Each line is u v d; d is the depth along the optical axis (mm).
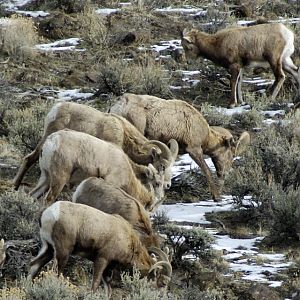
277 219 46125
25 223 42000
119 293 38875
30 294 35469
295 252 44438
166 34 81500
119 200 41406
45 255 38062
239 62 68625
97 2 88562
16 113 62562
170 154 48938
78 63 75312
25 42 75812
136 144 49469
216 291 38625
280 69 68688
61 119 49375
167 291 39094
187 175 54844
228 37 68688
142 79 69438
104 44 78625
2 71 71875
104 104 67000
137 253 39125
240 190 50469
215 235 46938
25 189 50844
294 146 54219
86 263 41375
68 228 37625
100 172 45719
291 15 87938
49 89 70062
